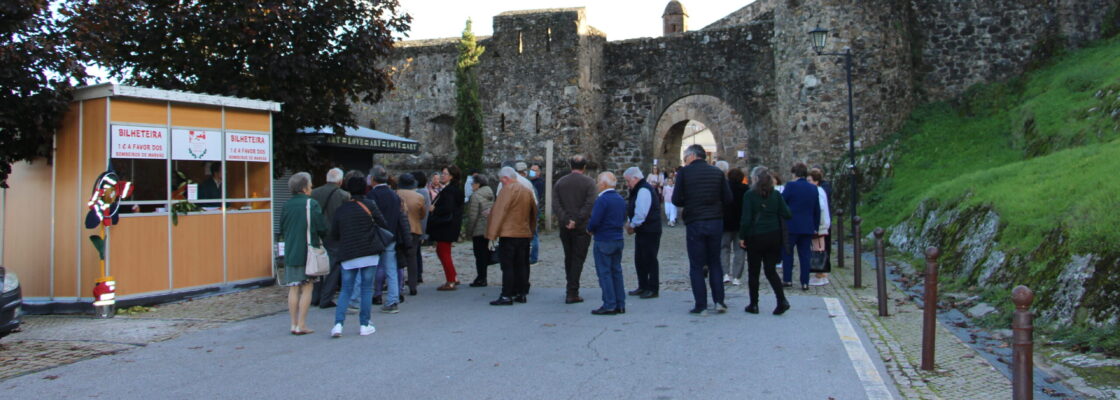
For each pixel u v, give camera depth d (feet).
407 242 32.73
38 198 33.60
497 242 39.45
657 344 24.36
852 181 54.75
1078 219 28.25
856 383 19.48
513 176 32.91
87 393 19.57
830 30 68.95
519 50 86.89
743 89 83.51
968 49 73.51
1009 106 67.21
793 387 19.17
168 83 44.73
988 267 33.04
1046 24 71.15
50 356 24.13
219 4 43.93
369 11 47.65
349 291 26.48
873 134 68.90
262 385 19.99
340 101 49.65
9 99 31.48
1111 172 32.27
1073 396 19.16
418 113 95.25
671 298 33.99
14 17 31.76
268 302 34.50
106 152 32.07
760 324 27.48
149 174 33.91
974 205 40.04
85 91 32.40
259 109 38.63
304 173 27.27
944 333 26.55
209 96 35.73
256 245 38.96
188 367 22.22
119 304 32.37
